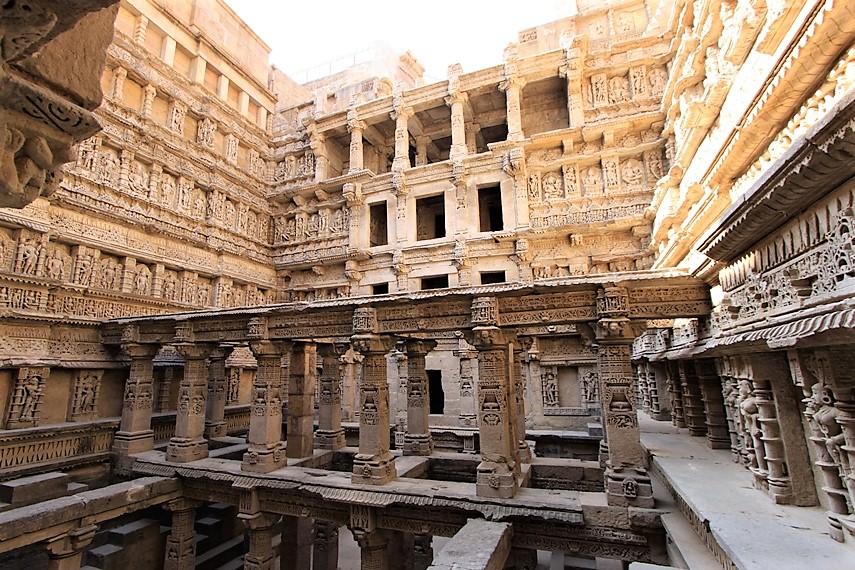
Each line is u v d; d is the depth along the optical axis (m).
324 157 28.30
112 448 16.30
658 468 11.19
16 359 15.05
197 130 24.30
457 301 11.90
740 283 8.28
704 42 11.80
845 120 4.07
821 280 5.57
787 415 7.93
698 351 10.62
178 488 14.00
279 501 12.80
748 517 7.08
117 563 13.60
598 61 22.61
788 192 5.49
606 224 20.89
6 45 2.43
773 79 6.13
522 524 10.20
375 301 12.40
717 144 9.48
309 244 27.72
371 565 11.44
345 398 24.67
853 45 5.00
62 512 10.59
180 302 21.50
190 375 15.40
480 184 24.19
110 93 19.73
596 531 9.73
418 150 28.97
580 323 11.28
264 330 14.06
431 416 23.59
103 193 18.88
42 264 16.17
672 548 8.43
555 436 18.17
